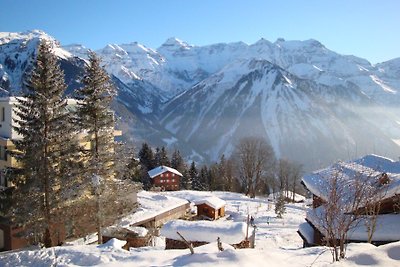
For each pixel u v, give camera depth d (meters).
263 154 75.56
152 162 97.19
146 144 98.94
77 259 16.66
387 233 19.19
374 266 10.27
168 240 21.22
